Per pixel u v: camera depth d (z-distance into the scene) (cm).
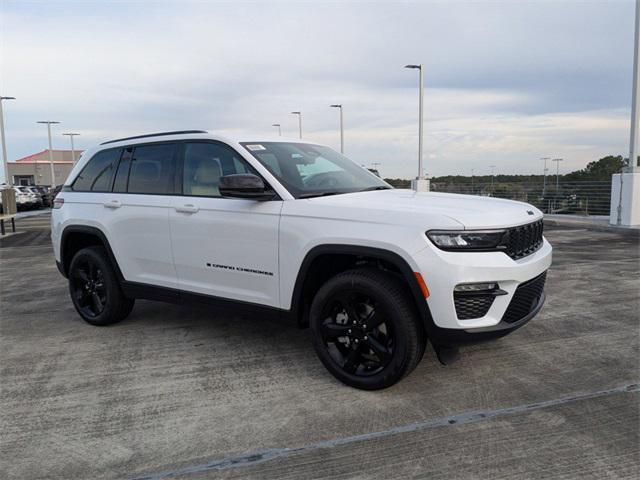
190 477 250
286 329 481
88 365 400
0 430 300
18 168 7475
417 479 244
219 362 399
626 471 247
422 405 319
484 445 272
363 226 327
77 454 272
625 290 612
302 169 406
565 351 409
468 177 2527
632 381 351
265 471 253
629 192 1280
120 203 465
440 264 300
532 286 343
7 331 495
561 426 290
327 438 283
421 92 2369
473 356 400
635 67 1268
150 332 479
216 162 412
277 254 366
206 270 411
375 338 336
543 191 1875
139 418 311
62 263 530
